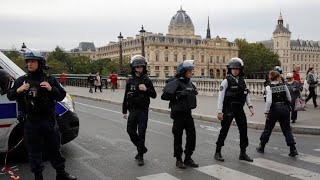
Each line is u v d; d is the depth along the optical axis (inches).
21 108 221.0
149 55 6382.9
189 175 268.4
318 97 790.5
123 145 377.7
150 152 344.8
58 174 239.1
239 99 307.7
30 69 218.8
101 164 301.0
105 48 7800.2
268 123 339.0
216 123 557.0
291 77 500.1
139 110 302.7
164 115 655.1
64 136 308.3
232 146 371.6
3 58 304.3
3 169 283.4
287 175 266.8
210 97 1008.2
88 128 492.4
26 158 314.5
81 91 1336.1
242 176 264.5
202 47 6879.9
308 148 366.6
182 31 7490.2
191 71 292.7
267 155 332.8
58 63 4697.3
